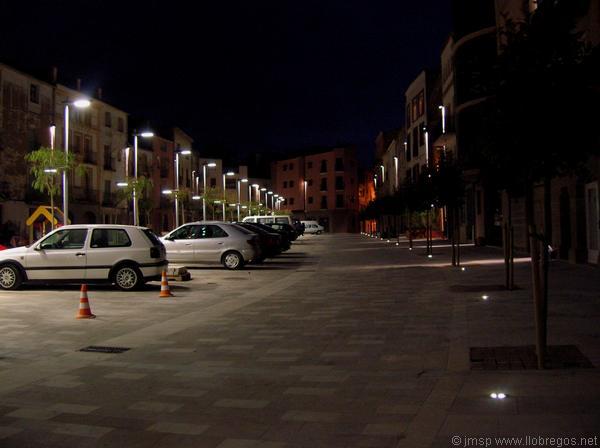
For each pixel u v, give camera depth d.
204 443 4.93
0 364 8.05
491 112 8.12
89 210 55.00
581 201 18.62
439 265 22.28
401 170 74.56
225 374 7.28
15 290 16.25
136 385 6.86
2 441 5.07
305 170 120.44
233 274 21.47
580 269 17.17
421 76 58.56
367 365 7.47
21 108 45.66
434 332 9.32
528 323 9.40
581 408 5.11
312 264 25.78
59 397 6.41
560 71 7.64
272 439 4.96
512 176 8.77
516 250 27.23
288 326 10.54
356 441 4.80
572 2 8.52
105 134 59.19
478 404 5.43
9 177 44.38
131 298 14.93
